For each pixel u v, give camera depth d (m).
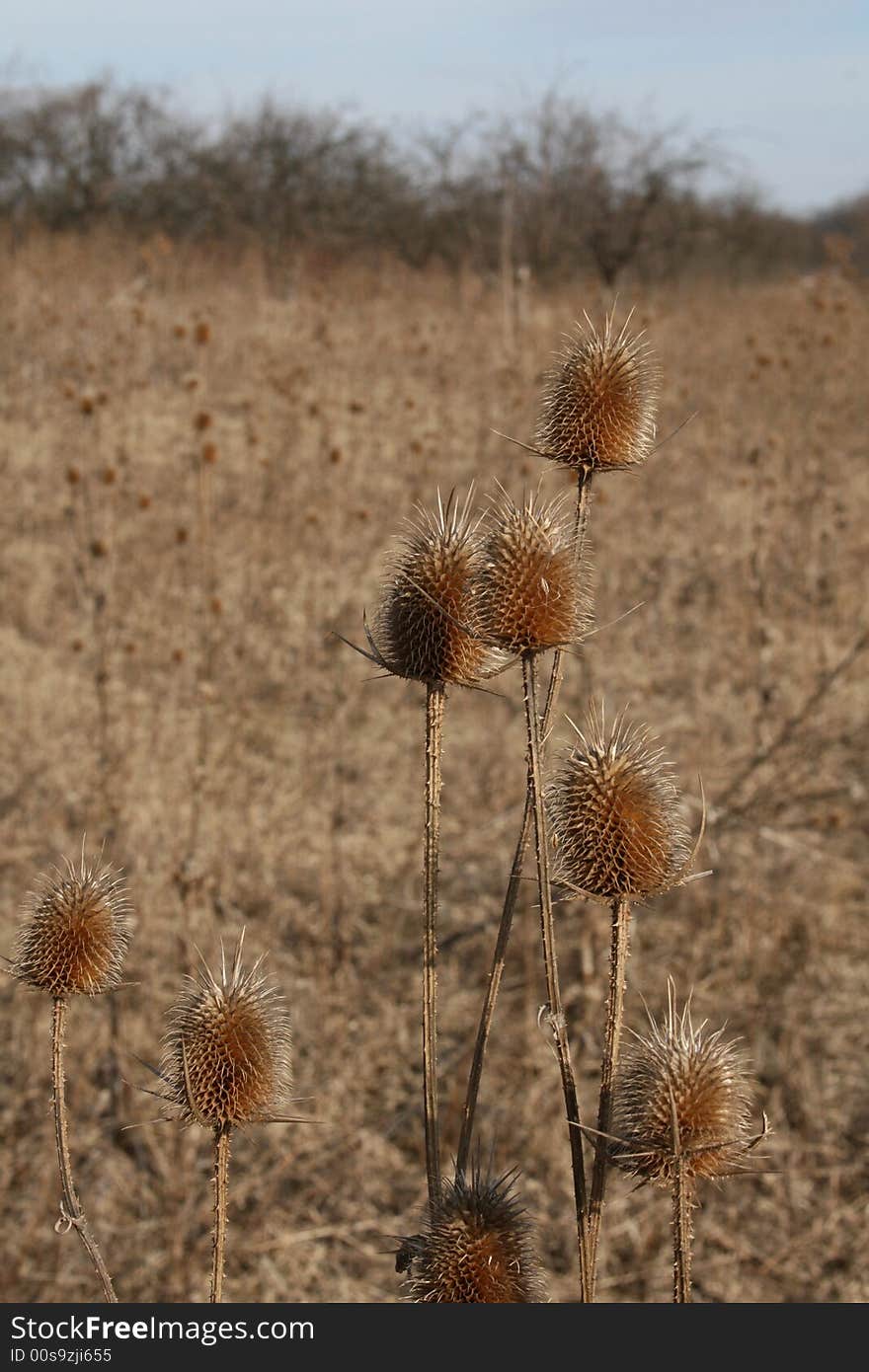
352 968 6.54
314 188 39.25
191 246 32.09
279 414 14.65
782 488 11.94
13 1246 4.86
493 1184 2.02
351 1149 5.51
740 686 9.47
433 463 12.77
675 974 6.43
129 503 11.61
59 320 18.09
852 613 10.38
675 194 33.88
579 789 1.96
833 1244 5.10
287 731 8.86
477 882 7.40
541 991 6.36
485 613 1.97
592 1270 1.82
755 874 6.90
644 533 11.65
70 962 2.20
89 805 7.25
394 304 23.66
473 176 36.34
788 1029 5.95
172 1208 4.87
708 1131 1.86
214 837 7.02
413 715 9.38
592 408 2.16
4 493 12.83
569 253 32.59
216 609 8.31
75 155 42.47
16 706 8.64
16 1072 5.70
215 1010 2.09
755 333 18.86
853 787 7.91
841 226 51.50
